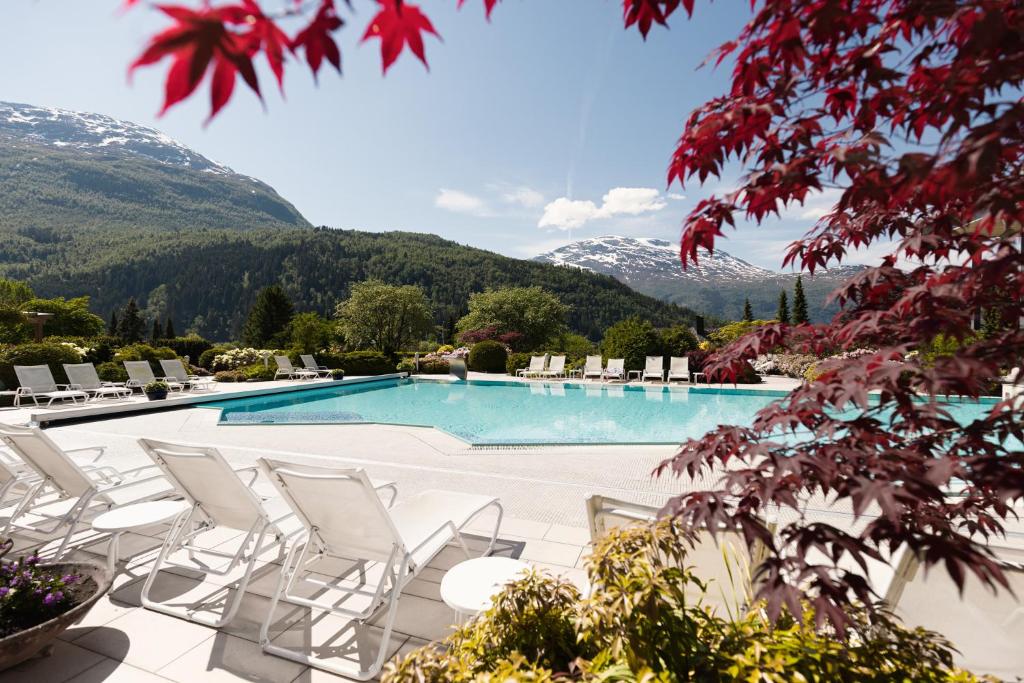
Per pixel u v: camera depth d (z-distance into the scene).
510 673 1.33
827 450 1.27
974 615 1.71
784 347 1.57
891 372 1.12
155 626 2.73
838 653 1.35
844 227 1.62
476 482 5.34
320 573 3.31
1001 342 1.09
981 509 1.54
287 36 0.80
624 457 6.48
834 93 1.29
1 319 14.52
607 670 1.31
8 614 2.29
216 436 7.80
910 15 1.08
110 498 3.57
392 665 1.45
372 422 8.86
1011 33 0.88
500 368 20.19
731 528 1.23
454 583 2.29
